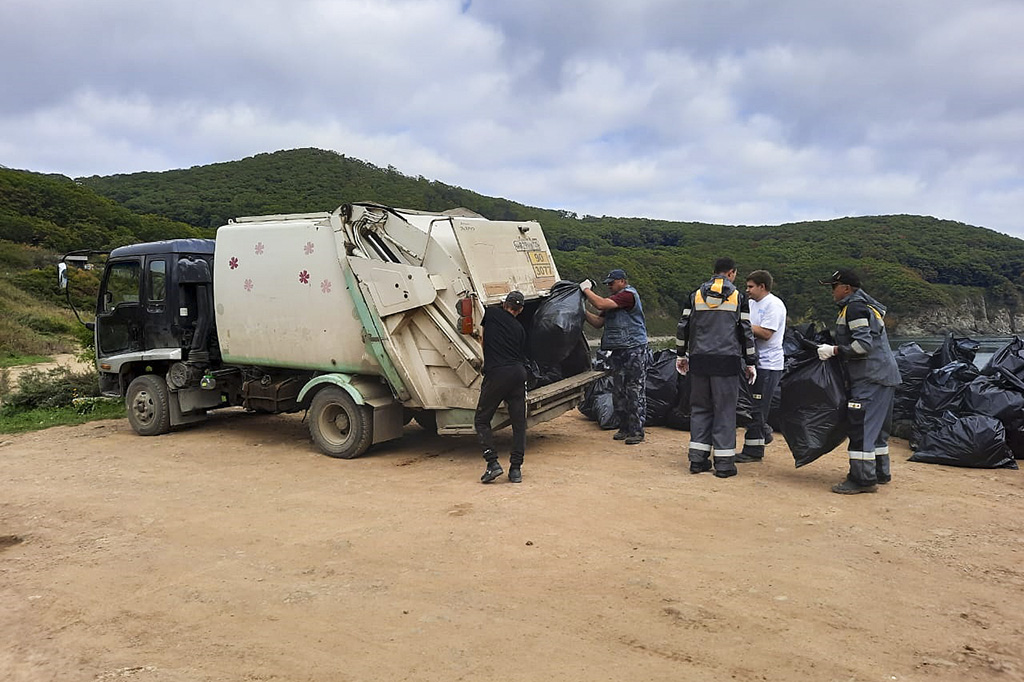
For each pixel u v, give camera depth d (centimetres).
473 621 393
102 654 374
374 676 339
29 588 466
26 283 3916
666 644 362
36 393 1272
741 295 698
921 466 742
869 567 461
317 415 852
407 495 661
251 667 352
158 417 986
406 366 781
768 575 447
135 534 571
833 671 335
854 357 629
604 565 467
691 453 717
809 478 694
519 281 854
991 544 503
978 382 774
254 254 866
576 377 885
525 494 643
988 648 357
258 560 502
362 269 778
